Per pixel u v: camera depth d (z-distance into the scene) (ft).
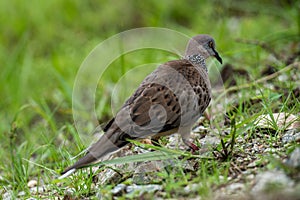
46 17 64.08
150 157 27.86
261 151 29.35
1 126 43.91
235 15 60.39
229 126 35.04
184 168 28.55
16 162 34.88
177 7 62.59
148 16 61.00
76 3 64.59
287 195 23.13
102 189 27.35
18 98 48.96
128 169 29.78
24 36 58.65
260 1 58.70
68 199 29.19
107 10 62.64
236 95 39.09
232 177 26.81
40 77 53.31
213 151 29.99
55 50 58.29
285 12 53.11
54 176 34.30
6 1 65.77
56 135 37.55
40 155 36.91
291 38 46.88
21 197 32.04
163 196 26.25
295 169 24.76
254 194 24.20
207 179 26.50
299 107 33.55
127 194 26.68
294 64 39.52
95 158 27.09
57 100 47.57
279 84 38.14
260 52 46.03
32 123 45.91
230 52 43.68
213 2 58.18
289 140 29.66
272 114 31.94
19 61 55.42
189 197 25.67
